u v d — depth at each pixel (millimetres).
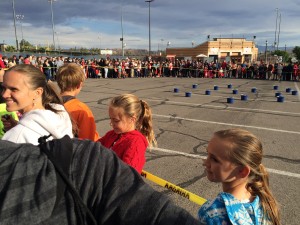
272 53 79875
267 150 5723
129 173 1002
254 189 1640
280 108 10875
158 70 29688
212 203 1554
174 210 938
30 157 938
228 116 9023
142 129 2643
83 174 949
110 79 24469
